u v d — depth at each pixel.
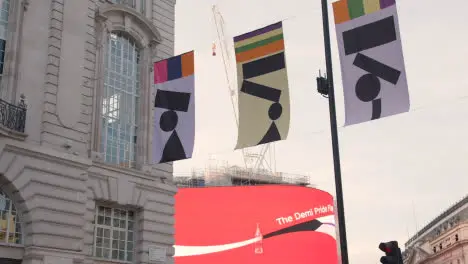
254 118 16.56
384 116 14.42
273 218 52.94
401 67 14.56
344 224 13.12
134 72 26.52
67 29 22.92
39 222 20.12
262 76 16.78
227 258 50.28
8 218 19.84
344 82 15.16
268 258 51.44
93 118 23.52
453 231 89.06
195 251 49.66
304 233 53.53
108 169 23.52
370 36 15.12
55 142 21.34
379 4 15.21
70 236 21.06
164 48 27.86
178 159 19.05
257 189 53.62
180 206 50.72
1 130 19.20
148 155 25.73
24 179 19.98
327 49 14.84
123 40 26.19
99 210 23.23
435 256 98.00
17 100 20.45
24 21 21.45
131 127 25.75
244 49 17.31
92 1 24.39
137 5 27.25
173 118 19.53
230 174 79.12
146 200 24.86
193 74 19.61
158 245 24.92
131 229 24.53
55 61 22.09
